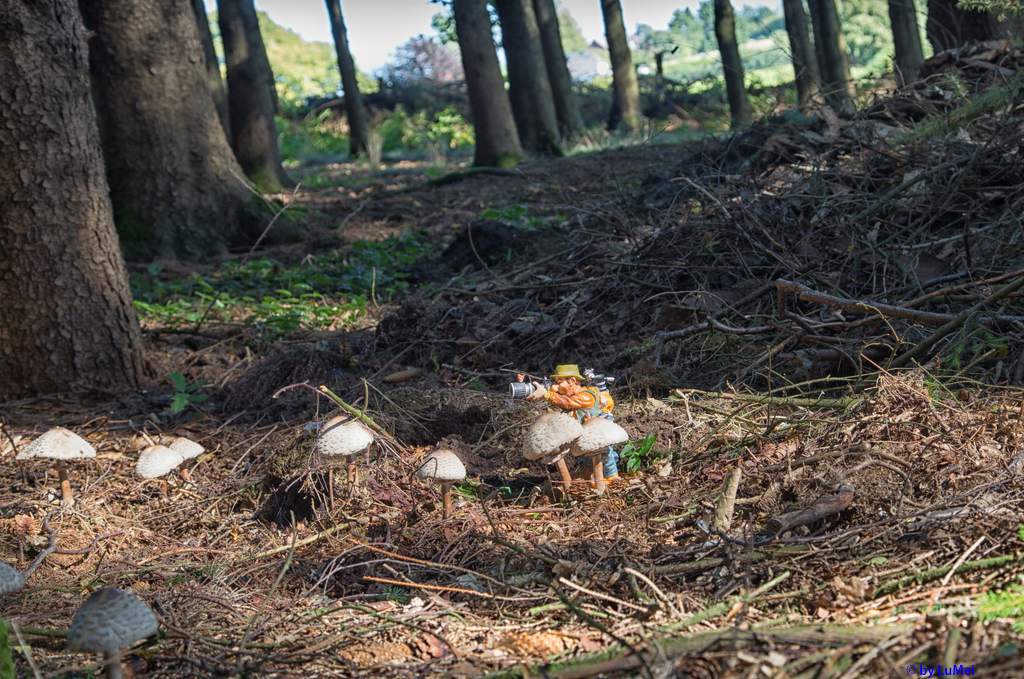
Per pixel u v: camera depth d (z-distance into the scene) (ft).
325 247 41.45
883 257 20.89
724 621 10.04
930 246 20.62
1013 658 8.20
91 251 22.85
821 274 20.83
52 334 22.45
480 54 63.26
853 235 21.13
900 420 14.38
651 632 9.95
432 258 35.06
